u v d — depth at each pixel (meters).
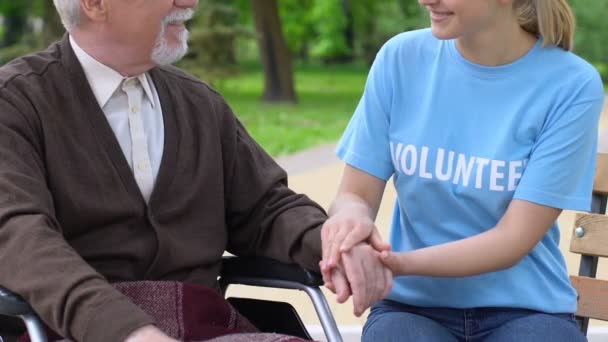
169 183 2.71
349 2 28.31
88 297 2.26
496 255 2.52
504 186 2.57
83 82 2.64
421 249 2.54
